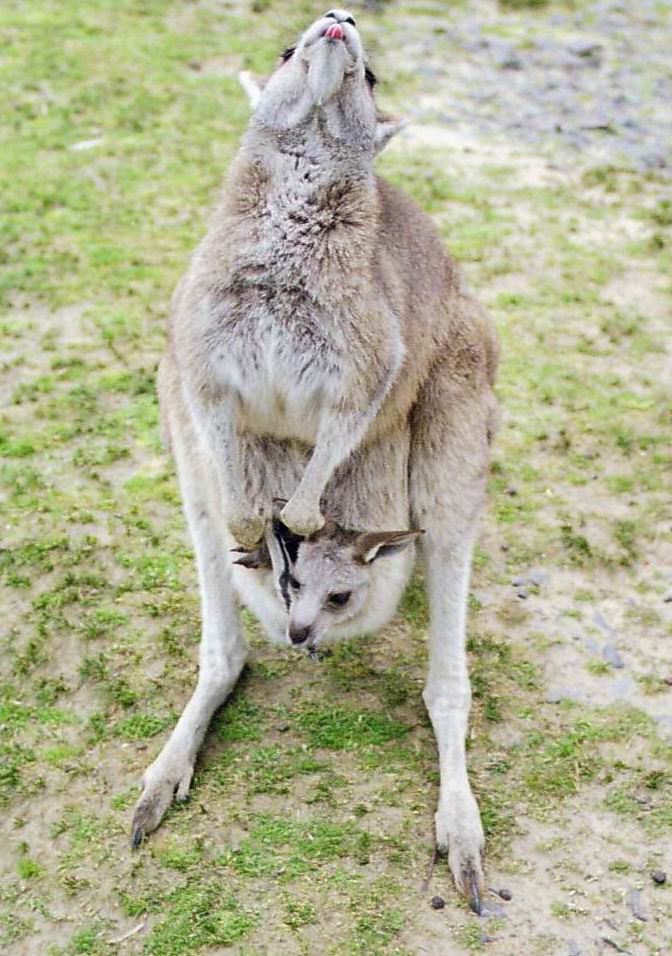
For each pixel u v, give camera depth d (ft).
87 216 27.09
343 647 16.17
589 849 13.19
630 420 20.76
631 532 18.17
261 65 35.50
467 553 14.61
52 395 20.98
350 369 12.60
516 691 15.42
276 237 12.42
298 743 14.53
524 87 35.12
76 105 32.76
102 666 15.51
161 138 31.04
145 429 20.26
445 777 13.58
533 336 23.09
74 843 13.26
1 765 14.21
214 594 14.57
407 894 12.59
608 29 39.63
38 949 12.20
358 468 14.10
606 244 26.63
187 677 15.49
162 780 13.60
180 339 13.00
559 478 19.40
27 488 18.74
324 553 13.32
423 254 14.37
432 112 33.30
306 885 12.65
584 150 31.45
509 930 12.23
